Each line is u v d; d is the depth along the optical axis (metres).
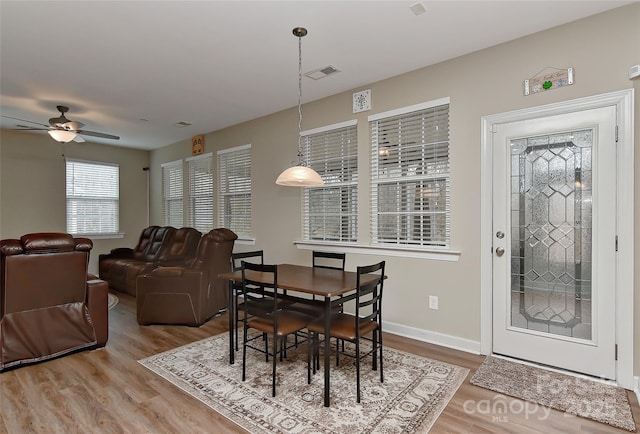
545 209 2.80
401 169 3.64
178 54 3.12
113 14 2.49
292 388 2.52
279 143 4.81
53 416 2.17
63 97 4.20
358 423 2.09
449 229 3.30
